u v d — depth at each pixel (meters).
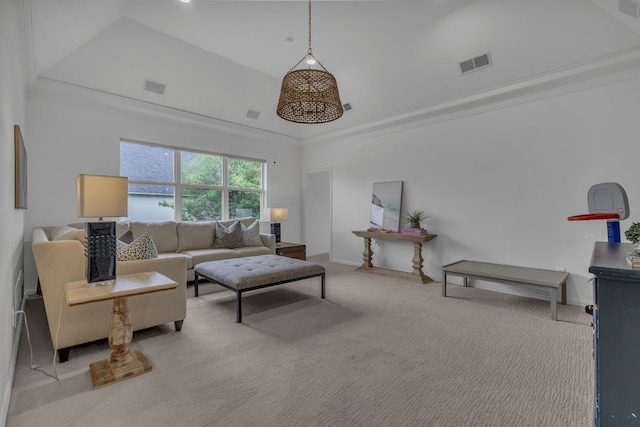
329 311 3.12
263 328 2.67
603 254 1.23
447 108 4.30
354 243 5.75
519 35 3.17
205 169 5.28
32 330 2.60
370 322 2.82
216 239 4.77
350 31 3.39
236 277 2.91
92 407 1.60
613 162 3.17
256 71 4.54
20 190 2.35
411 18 3.16
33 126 3.61
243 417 1.53
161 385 1.81
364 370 1.98
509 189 3.89
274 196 6.25
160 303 2.51
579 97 3.37
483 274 3.39
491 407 1.61
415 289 4.00
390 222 5.08
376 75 4.36
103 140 4.13
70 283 2.00
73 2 2.39
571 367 2.01
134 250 2.45
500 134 3.96
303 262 3.61
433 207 4.64
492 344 2.36
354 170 5.75
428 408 1.60
